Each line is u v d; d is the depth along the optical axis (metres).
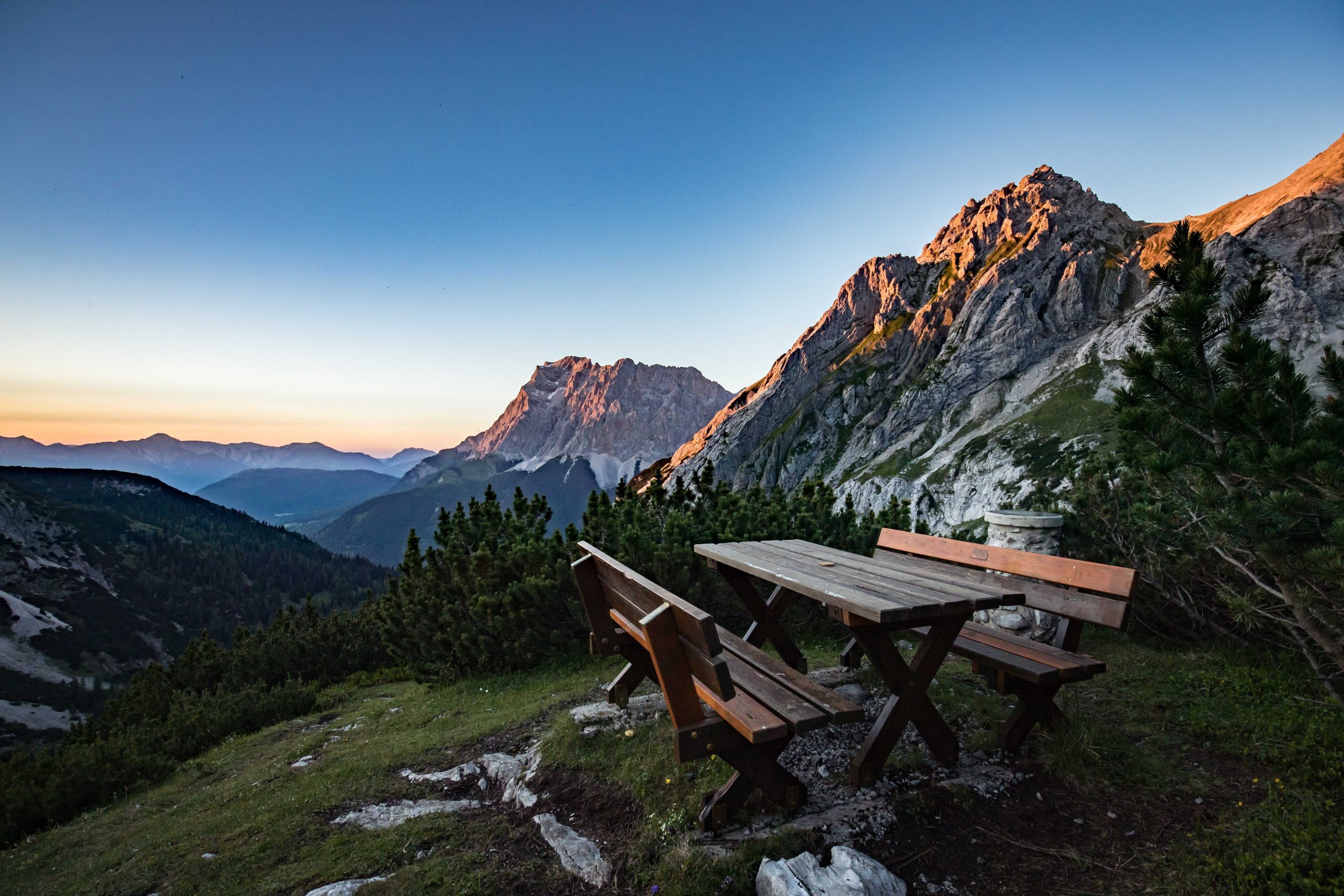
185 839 5.04
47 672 136.00
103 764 7.82
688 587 9.30
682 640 3.32
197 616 184.62
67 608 161.62
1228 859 3.20
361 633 16.16
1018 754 4.34
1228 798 3.84
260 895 3.73
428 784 5.24
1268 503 4.60
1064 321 139.00
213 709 10.63
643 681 6.53
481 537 12.07
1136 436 5.55
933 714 4.09
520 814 4.36
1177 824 3.61
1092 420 102.38
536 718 6.30
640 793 4.11
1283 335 85.88
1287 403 4.70
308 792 5.54
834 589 4.01
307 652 15.27
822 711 3.49
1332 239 95.38
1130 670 6.35
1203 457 5.10
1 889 4.91
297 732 9.32
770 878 3.04
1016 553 5.20
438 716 8.05
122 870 4.65
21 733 111.56
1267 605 6.34
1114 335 121.75
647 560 9.60
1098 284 141.50
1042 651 4.63
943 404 138.88
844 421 160.00
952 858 3.39
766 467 159.62
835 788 3.94
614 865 3.52
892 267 199.12
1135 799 3.87
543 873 3.58
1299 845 3.18
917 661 4.07
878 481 119.31
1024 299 141.50
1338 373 4.50
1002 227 170.62
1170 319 5.26
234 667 15.71
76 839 5.92
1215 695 5.50
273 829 4.75
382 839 4.20
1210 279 5.01
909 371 162.25
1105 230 152.62
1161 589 7.91
